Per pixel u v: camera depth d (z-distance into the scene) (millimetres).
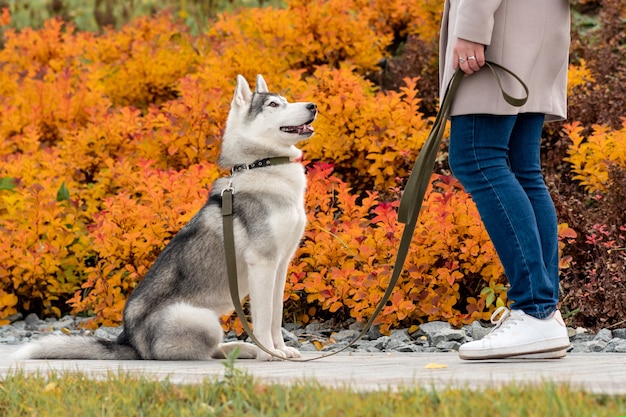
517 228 4043
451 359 4422
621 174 6637
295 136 4746
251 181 4699
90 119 8594
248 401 3107
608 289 5895
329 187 6824
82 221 7664
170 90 9938
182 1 13508
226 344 4852
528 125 4266
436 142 4254
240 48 9320
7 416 3238
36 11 14062
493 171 4094
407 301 5789
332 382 3432
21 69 10836
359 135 7574
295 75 8281
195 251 4762
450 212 6059
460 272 6125
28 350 4797
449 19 4324
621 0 9578
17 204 7363
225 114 7945
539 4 4133
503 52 4055
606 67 8844
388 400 2979
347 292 6098
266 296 4594
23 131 9070
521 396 2916
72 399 3244
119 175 7742
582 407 2697
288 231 4641
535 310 4105
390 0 10539
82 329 6664
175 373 3867
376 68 9883
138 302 4797
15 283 6930
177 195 6809
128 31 10945
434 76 9289
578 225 6559
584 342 5523
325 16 9852
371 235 6172
